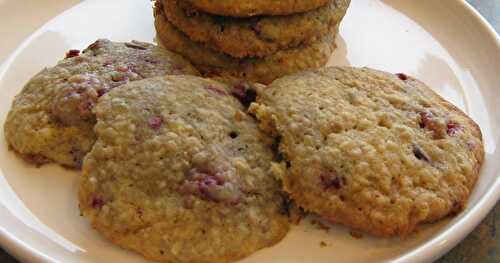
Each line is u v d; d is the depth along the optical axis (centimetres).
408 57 30
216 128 23
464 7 31
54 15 31
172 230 22
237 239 22
